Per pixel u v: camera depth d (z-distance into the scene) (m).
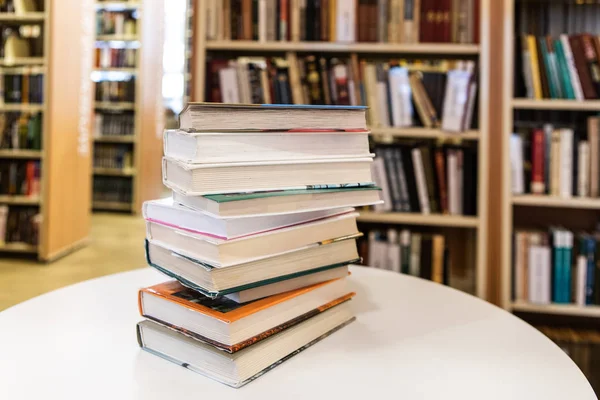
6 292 2.79
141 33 5.49
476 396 0.50
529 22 2.09
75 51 3.76
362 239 2.10
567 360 0.59
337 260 0.67
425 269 2.01
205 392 0.50
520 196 1.93
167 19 5.79
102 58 5.56
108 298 0.80
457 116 1.96
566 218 2.23
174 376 0.53
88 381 0.52
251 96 1.99
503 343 0.64
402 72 1.98
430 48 1.99
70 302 0.78
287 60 2.04
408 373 0.54
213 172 0.56
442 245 2.00
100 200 5.72
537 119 2.11
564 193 1.93
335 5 1.99
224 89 2.00
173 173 0.63
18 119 3.54
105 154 5.64
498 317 0.74
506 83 1.91
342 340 0.63
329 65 2.03
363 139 0.67
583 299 1.92
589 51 1.90
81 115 3.90
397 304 0.79
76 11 3.73
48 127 3.44
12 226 3.54
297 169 0.61
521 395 0.50
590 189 1.92
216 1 2.03
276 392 0.50
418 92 1.99
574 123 2.10
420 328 0.68
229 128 0.57
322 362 0.57
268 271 0.58
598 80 1.90
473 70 1.98
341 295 0.68
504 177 1.93
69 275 3.17
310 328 0.62
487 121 1.97
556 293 1.93
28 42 3.69
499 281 1.97
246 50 2.18
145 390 0.50
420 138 2.24
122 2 5.51
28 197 3.51
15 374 0.53
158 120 5.75
